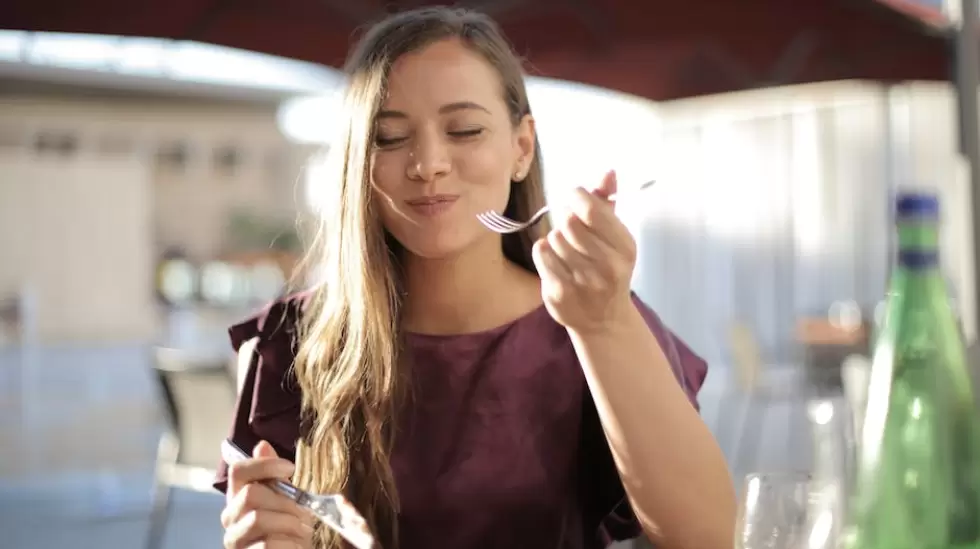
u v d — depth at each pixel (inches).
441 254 46.8
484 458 47.7
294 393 51.5
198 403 151.6
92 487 237.9
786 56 160.9
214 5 124.0
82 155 644.7
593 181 37.0
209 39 129.3
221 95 386.0
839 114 430.3
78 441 302.4
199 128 672.4
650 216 504.4
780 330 458.6
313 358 49.3
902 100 405.4
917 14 149.5
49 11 117.6
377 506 47.6
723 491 40.1
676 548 40.8
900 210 30.8
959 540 29.7
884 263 416.5
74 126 602.5
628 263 36.5
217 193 724.0
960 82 139.3
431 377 48.7
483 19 49.3
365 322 47.8
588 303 37.3
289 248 420.5
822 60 166.2
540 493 47.8
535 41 150.0
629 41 152.6
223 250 726.5
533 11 141.6
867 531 30.5
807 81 175.2
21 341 503.8
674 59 166.6
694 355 51.7
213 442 151.6
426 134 45.8
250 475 40.9
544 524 47.8
